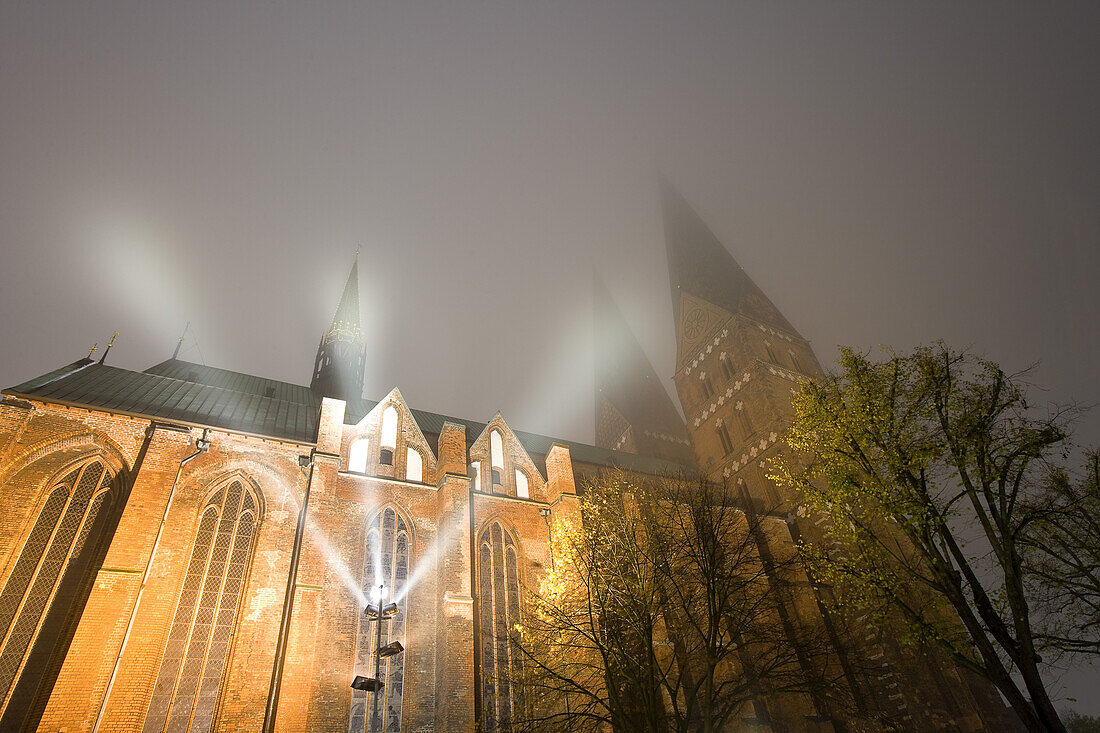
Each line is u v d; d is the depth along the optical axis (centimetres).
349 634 2669
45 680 2273
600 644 2338
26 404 2711
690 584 2666
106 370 3434
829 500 2003
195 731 2342
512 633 3081
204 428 2994
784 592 3788
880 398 1919
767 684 3216
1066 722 5650
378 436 3428
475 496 3506
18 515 2500
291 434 3331
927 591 2100
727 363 6181
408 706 2636
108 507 2700
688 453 6881
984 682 3916
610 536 2716
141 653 2356
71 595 2466
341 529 2936
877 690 3631
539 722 2506
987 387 1828
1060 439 1734
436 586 3025
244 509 2905
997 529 1758
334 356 5131
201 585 2636
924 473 1827
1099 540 1998
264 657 2506
